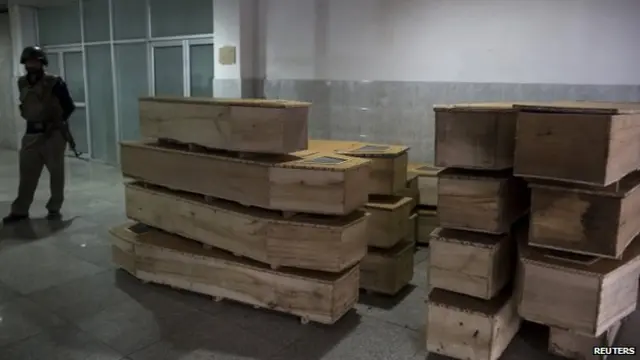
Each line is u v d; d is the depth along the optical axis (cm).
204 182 284
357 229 262
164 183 308
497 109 210
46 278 327
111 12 667
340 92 494
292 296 263
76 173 662
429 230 398
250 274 275
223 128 265
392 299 302
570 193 196
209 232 290
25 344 245
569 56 376
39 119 444
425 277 338
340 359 234
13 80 809
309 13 503
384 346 246
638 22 346
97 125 732
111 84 695
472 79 421
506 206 224
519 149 197
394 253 300
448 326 229
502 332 230
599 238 193
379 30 462
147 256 313
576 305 204
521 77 398
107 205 509
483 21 408
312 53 508
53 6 752
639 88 351
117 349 241
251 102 260
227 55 546
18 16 764
